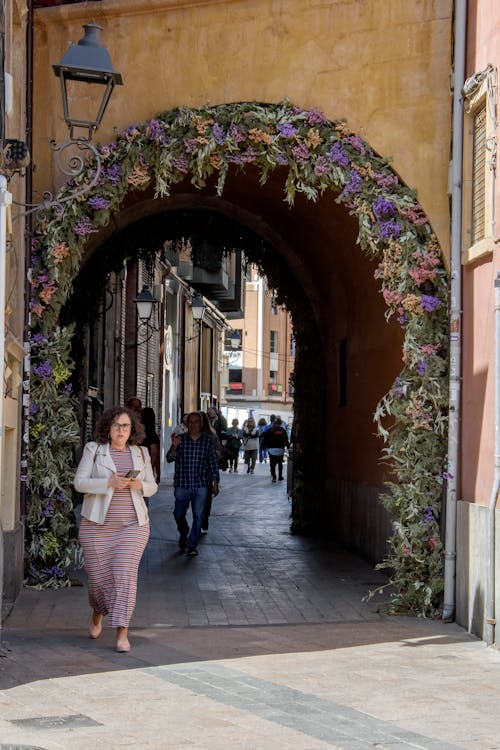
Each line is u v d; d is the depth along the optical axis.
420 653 9.39
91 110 12.68
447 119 12.09
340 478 17.36
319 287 18.09
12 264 11.23
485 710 7.36
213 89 12.40
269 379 92.38
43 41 12.89
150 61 12.54
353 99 12.20
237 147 12.12
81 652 9.01
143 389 33.59
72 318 16.17
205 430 16.67
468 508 10.80
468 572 10.70
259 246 17.75
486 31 10.77
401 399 11.75
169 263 36.16
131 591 9.12
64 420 12.55
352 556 15.97
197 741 6.38
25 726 6.61
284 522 20.98
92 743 6.27
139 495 9.28
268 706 7.30
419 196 12.01
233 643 9.65
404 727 6.86
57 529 12.52
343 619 11.18
